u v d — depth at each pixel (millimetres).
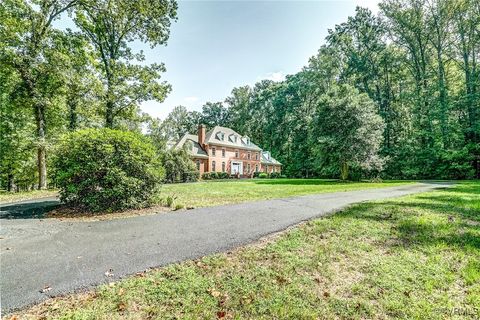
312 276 3381
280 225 5797
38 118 17172
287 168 47031
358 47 36344
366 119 24078
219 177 39438
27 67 15648
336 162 26047
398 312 2633
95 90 16812
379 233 5062
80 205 8180
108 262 3844
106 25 17641
